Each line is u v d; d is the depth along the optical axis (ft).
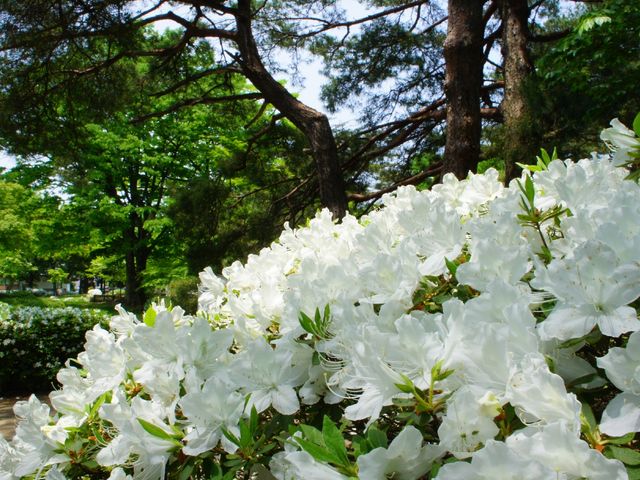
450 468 1.44
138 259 41.52
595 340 1.83
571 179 2.44
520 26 14.76
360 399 1.96
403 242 2.65
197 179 24.09
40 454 2.74
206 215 23.27
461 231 2.54
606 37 12.37
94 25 19.38
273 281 3.41
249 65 20.01
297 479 1.96
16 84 20.95
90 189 34.83
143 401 2.44
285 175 26.27
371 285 2.58
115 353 2.95
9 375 17.11
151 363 2.66
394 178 27.76
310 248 3.97
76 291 122.93
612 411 1.54
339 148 23.95
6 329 17.03
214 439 2.28
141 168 37.70
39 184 35.81
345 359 2.40
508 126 12.60
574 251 1.78
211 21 22.29
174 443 2.34
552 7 24.34
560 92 12.03
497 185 3.46
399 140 23.49
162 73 25.07
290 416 2.41
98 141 33.35
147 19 19.97
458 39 14.11
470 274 2.20
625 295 1.70
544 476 1.36
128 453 2.44
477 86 14.29
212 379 2.35
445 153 14.39
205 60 25.12
